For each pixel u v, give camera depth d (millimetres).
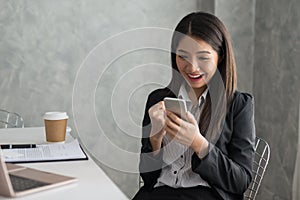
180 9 3049
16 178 1390
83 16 2908
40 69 2885
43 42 2867
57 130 1899
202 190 1659
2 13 2783
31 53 2859
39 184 1351
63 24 2885
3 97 2844
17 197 1270
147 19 3004
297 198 2373
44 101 2914
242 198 1722
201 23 1619
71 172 1531
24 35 2834
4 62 2820
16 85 2857
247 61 2998
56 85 2920
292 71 2582
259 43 2920
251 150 1710
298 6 2514
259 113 2959
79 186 1388
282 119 2689
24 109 2887
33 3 2824
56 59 2902
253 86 3018
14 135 2053
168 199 1660
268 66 2830
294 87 2566
